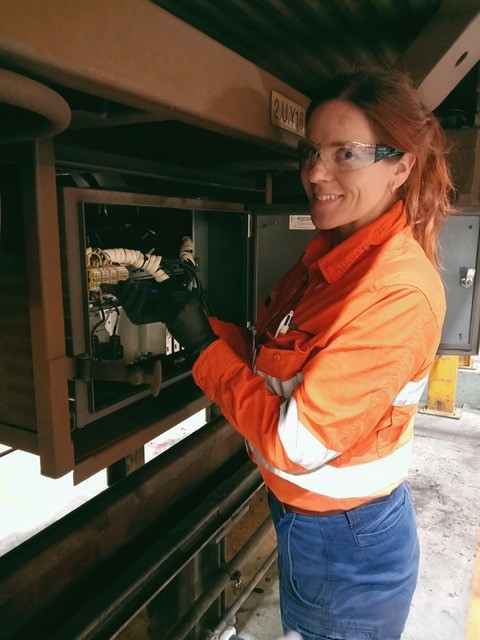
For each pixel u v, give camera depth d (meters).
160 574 1.21
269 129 1.04
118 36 0.66
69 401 0.93
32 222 0.79
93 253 0.95
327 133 0.83
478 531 2.53
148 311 0.97
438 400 3.90
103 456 0.95
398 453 0.94
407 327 0.76
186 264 1.18
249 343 1.21
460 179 1.82
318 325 0.88
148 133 1.50
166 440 3.45
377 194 0.86
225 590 1.63
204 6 1.15
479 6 1.17
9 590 0.98
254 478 1.62
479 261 1.71
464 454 3.30
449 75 1.35
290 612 1.04
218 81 0.87
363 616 0.96
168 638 1.30
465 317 1.76
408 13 1.30
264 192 1.67
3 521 2.59
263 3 1.15
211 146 1.57
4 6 0.53
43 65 0.58
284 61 1.51
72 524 1.13
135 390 1.05
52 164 0.79
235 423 0.87
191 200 1.13
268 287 1.47
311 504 0.93
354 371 0.75
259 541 1.67
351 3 1.21
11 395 0.92
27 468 3.07
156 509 1.39
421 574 2.22
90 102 0.88
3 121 0.71
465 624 1.96
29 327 0.86
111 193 0.90
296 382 0.88
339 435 0.76
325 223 0.90
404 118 0.80
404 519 0.97
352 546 0.93
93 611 1.02
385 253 0.81
